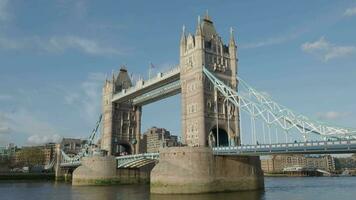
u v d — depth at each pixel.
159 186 73.19
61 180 154.12
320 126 62.75
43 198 75.00
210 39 91.38
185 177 71.19
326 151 56.97
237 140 87.75
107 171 110.12
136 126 133.00
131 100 133.00
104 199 69.12
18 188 103.88
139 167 116.31
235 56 93.75
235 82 91.56
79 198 73.12
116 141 126.88
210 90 87.31
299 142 60.44
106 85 134.62
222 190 73.25
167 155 74.38
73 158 145.50
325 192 85.19
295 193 80.19
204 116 84.00
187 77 90.25
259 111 74.19
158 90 111.44
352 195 76.81
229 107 89.31
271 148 64.62
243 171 77.75
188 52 91.62
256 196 67.38
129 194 77.50
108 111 129.75
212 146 81.69
